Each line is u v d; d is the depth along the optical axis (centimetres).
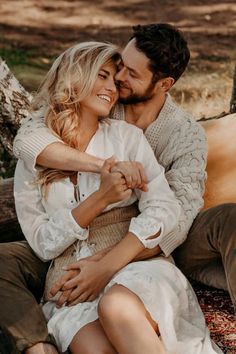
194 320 331
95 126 345
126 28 910
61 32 897
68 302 323
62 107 339
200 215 348
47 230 333
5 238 404
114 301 303
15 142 341
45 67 796
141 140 344
